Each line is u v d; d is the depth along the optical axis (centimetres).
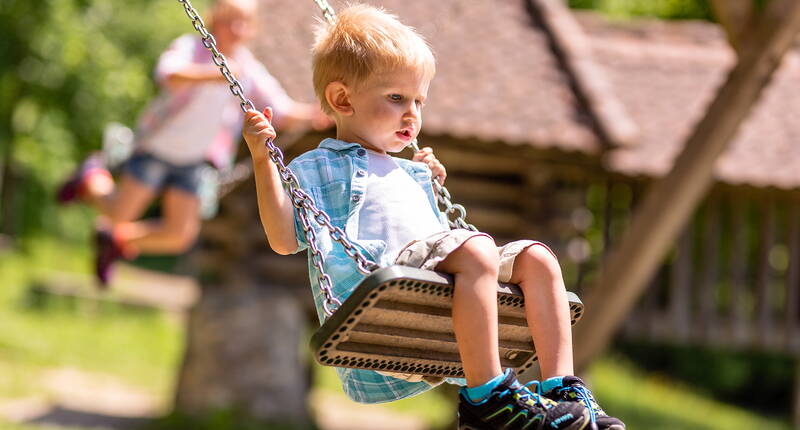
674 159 958
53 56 2303
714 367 2428
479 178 1264
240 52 852
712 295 1576
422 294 307
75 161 2522
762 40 882
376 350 321
